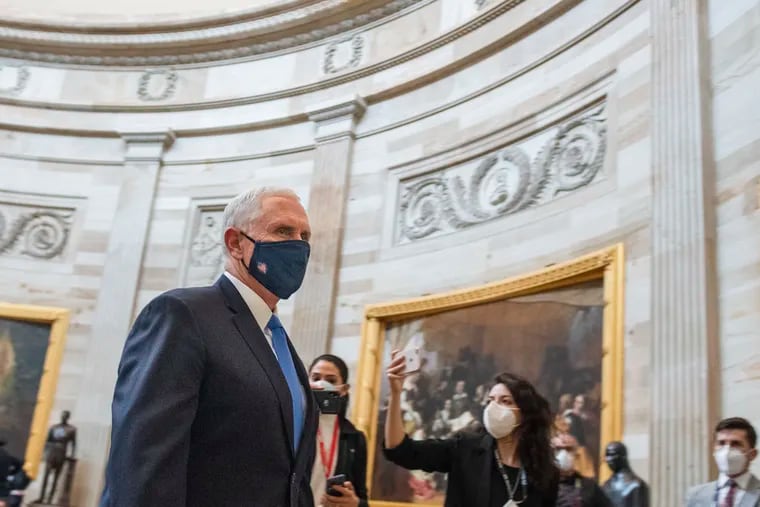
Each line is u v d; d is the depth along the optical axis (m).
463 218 9.23
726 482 4.54
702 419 5.52
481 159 9.29
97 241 12.62
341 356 9.94
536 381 7.45
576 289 7.35
